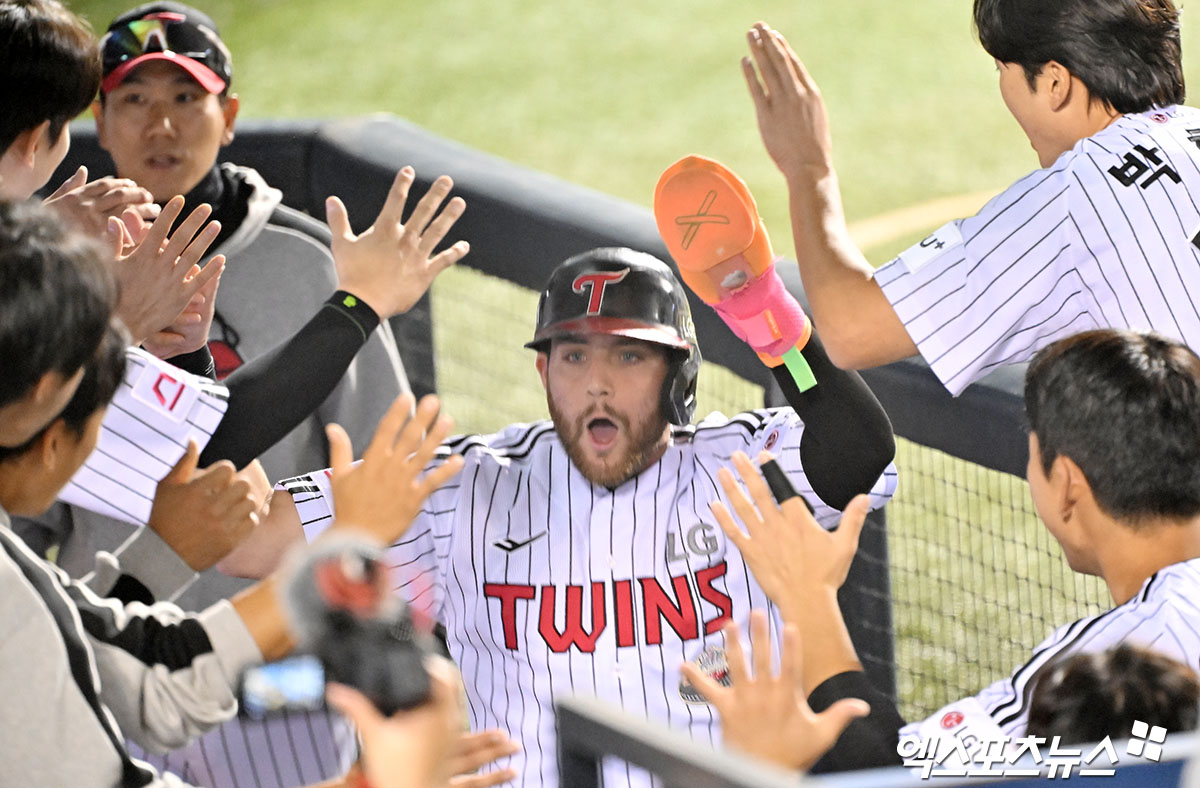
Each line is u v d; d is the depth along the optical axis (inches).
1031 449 310.7
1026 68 384.2
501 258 540.4
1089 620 291.6
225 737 410.9
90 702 255.9
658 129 1601.9
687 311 401.4
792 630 268.4
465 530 397.1
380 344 471.5
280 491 408.8
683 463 401.4
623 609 387.9
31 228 255.3
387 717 236.5
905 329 377.4
